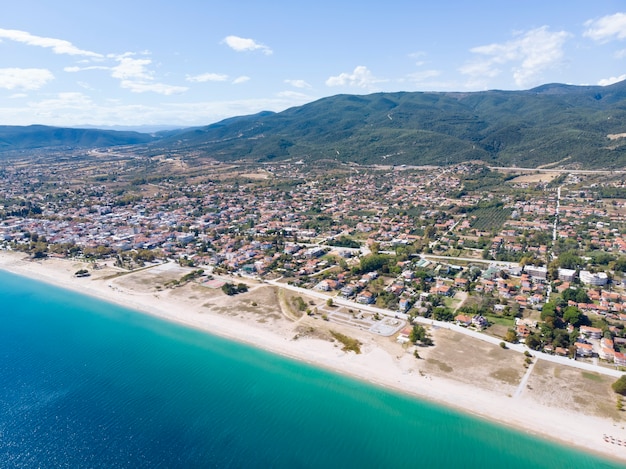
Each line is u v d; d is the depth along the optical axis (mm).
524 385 151000
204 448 129875
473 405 143250
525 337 180500
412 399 147875
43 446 133500
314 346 182875
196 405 149250
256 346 186750
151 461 125812
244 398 151875
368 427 136375
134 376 168125
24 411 149500
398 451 126750
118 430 139000
